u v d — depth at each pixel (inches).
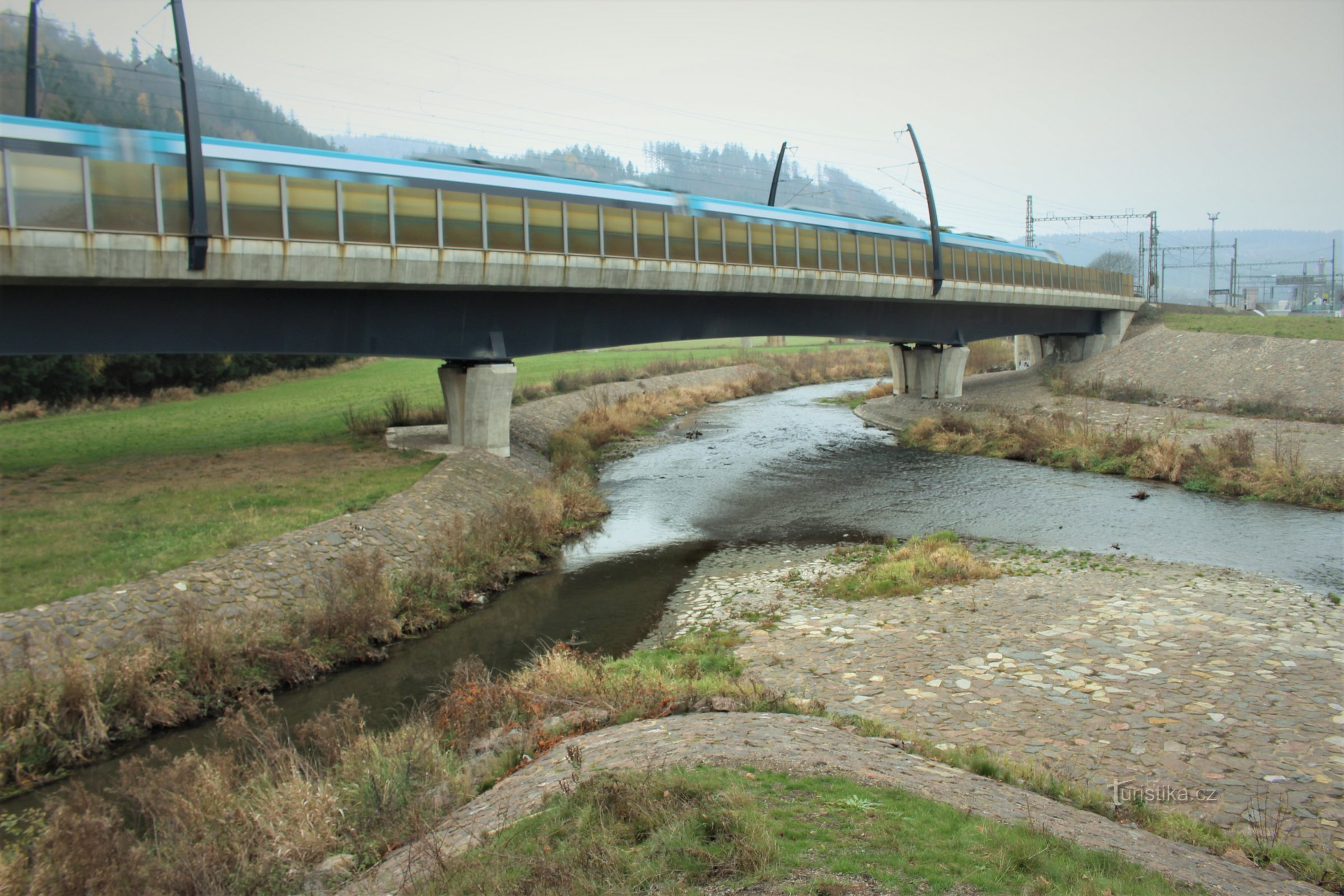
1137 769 409.1
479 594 812.0
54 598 618.8
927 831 279.7
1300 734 439.5
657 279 1268.5
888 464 1487.5
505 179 1198.3
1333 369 1667.1
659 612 770.8
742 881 245.0
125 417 1628.9
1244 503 1128.8
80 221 816.9
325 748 465.1
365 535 837.2
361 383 2278.5
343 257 971.3
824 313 1710.1
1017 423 1632.6
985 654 585.3
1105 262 5762.8
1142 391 1870.1
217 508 890.1
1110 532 994.7
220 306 979.9
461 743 474.9
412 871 303.9
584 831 287.1
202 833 359.6
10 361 1696.6
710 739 390.0
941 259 1745.8
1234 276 4126.5
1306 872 307.1
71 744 506.6
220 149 960.9
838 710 502.3
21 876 322.3
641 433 1882.4
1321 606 671.8
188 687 577.0
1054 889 244.8
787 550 964.6
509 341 1243.8
